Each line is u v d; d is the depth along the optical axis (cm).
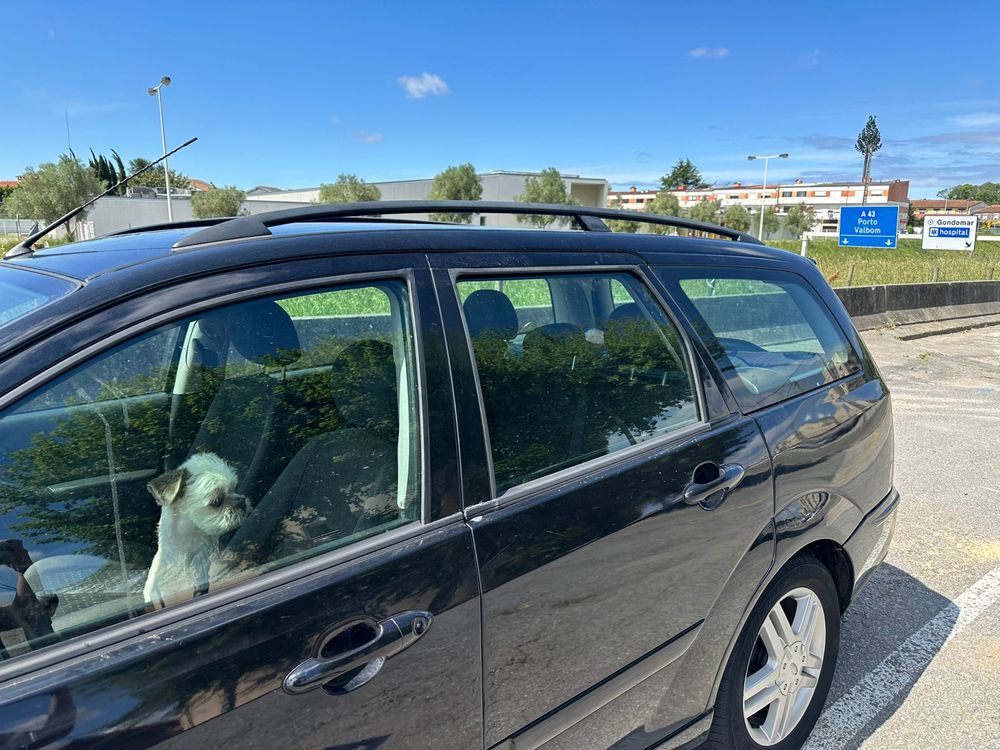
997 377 976
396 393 155
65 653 113
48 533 122
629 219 237
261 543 140
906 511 491
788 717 245
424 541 149
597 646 179
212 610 126
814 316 276
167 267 135
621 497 184
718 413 218
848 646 327
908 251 4525
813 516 239
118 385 128
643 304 214
